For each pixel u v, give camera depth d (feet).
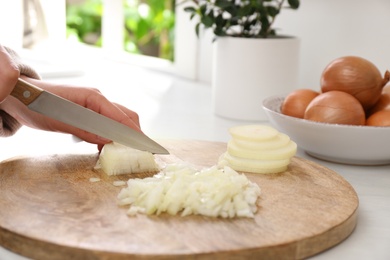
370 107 2.75
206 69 4.40
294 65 3.33
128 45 6.66
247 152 2.46
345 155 2.65
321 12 3.58
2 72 2.26
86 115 2.42
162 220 2.03
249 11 3.34
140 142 2.45
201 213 2.07
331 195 2.25
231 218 2.06
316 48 3.64
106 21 5.40
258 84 3.29
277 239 1.94
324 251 2.02
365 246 2.05
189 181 2.19
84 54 5.54
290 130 2.68
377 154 2.61
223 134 3.13
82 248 1.87
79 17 7.04
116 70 4.88
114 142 2.50
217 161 2.59
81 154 2.62
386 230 2.16
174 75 4.73
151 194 2.08
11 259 1.93
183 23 4.50
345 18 3.45
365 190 2.47
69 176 2.37
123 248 1.87
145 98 3.90
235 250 1.88
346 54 3.48
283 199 2.21
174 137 3.06
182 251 1.86
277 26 3.89
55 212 2.07
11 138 3.01
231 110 3.39
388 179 2.58
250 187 2.24
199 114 3.52
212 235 1.95
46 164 2.49
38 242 1.91
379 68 3.32
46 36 5.17
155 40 6.75
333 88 2.70
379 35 3.30
